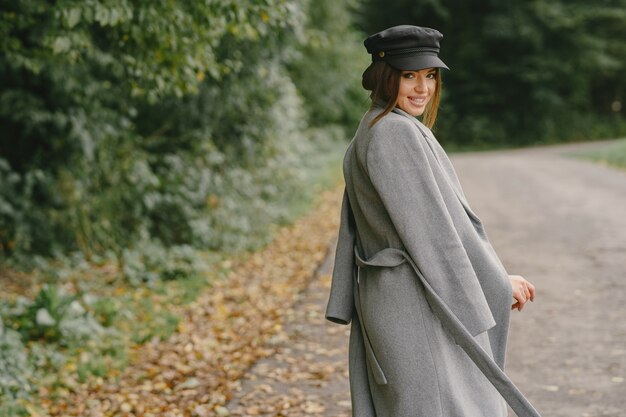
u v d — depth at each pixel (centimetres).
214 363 496
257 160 1120
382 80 222
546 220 975
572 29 3184
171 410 410
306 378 439
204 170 954
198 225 912
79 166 868
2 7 559
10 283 770
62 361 501
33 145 884
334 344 510
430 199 210
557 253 765
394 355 214
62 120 820
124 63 561
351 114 2211
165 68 519
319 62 1984
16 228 829
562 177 1500
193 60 509
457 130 3281
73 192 864
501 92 3306
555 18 3123
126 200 905
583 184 1357
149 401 431
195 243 916
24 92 816
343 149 2028
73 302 583
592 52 3183
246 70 945
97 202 877
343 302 236
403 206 209
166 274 787
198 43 505
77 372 489
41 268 813
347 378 436
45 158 878
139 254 827
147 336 573
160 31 472
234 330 581
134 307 672
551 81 3275
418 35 219
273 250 936
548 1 3178
